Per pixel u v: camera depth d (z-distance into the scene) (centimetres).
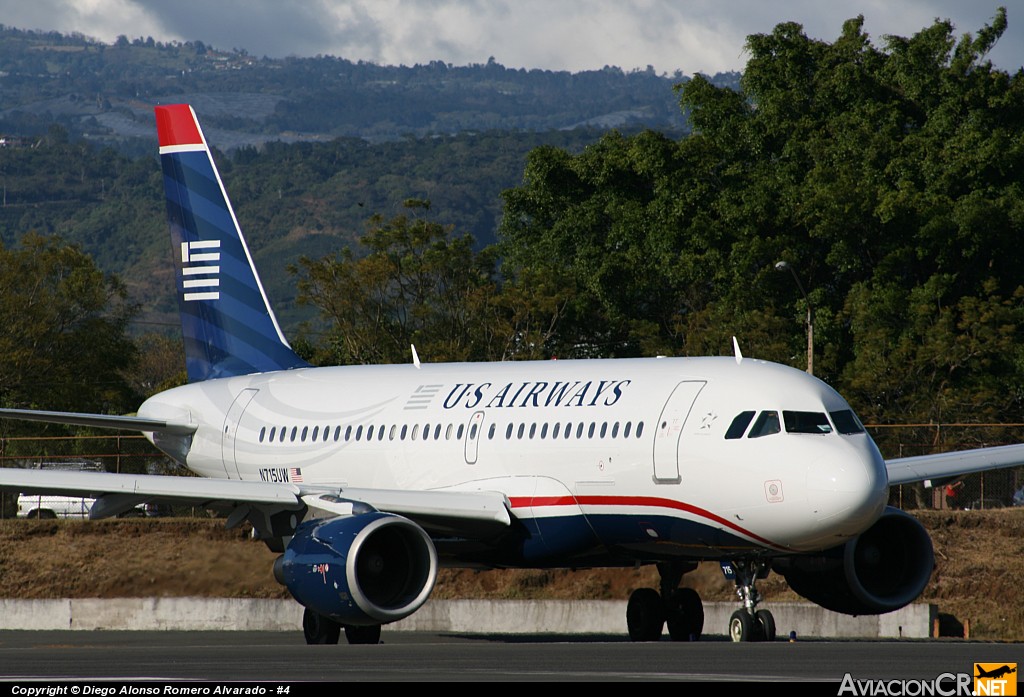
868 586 8256
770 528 7394
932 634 10600
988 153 19700
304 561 7500
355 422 9869
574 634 10681
